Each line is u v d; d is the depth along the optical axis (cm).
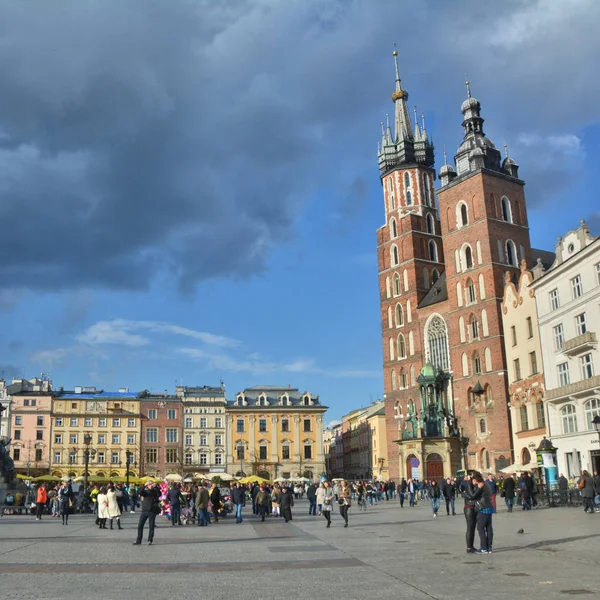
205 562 2205
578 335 6475
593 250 6141
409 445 10219
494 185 10338
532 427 8138
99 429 14662
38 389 15038
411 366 11288
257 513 5641
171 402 15025
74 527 4141
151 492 2928
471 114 10894
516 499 5825
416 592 1541
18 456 14288
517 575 1770
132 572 1955
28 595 1545
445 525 3888
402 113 12669
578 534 2848
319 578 1794
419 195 12088
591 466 6331
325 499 4069
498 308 9712
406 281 11644
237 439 15012
